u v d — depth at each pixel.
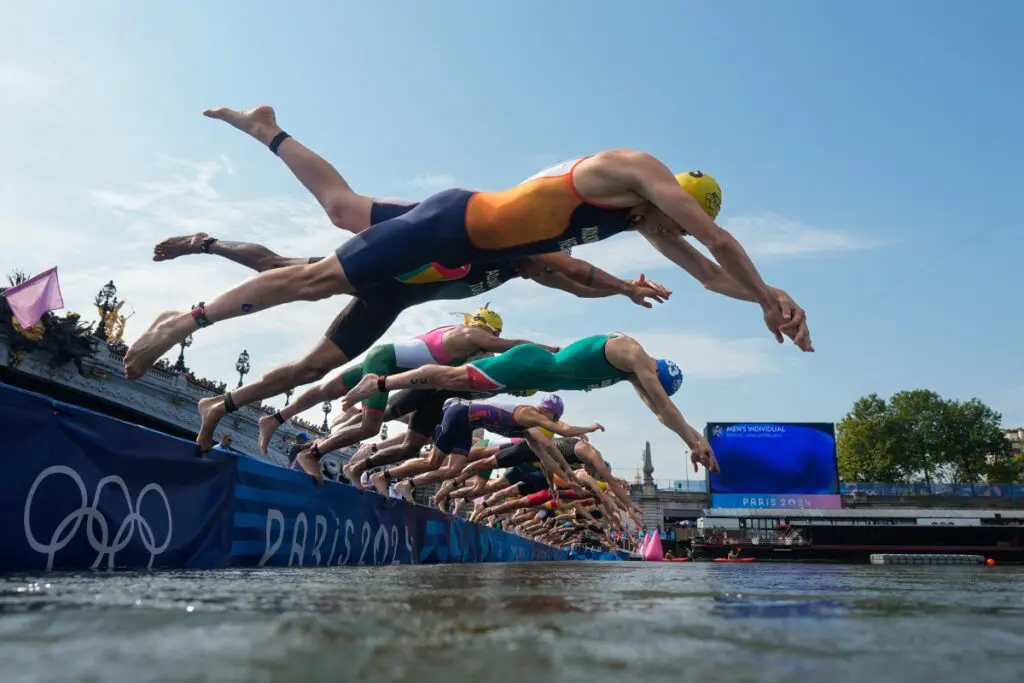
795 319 3.98
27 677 0.86
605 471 13.55
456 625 1.43
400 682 0.88
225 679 0.87
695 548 40.19
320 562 7.95
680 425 7.07
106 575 3.25
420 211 4.55
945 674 1.01
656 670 0.99
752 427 41.84
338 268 4.52
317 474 8.23
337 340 5.76
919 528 41.56
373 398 8.45
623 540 35.44
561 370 7.97
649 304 6.04
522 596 2.28
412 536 11.29
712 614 1.75
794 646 1.23
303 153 5.36
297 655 1.05
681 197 4.16
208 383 22.38
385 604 1.87
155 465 5.05
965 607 2.13
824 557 39.97
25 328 15.56
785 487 41.00
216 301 4.59
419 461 11.75
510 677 0.93
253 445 23.23
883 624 1.60
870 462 63.81
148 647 1.09
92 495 4.36
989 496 50.72
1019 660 1.15
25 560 3.83
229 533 6.04
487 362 8.18
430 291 5.62
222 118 5.44
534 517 21.86
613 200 4.41
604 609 1.85
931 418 63.44
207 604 1.73
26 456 3.85
